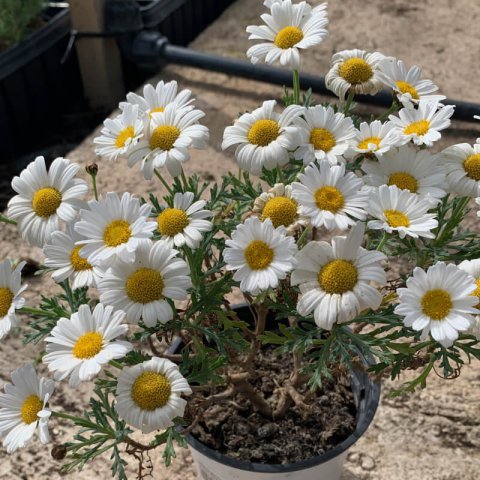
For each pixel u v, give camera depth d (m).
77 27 1.09
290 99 0.48
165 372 0.35
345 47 1.20
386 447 0.62
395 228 0.35
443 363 0.39
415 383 0.42
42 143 1.11
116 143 0.40
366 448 0.62
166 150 0.39
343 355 0.38
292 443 0.51
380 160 0.39
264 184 0.88
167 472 0.61
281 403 0.52
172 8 1.18
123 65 1.18
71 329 0.35
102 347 0.34
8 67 1.02
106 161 0.96
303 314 0.35
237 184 0.44
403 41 1.21
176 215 0.37
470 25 1.25
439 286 0.34
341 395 0.53
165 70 1.16
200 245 0.41
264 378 0.55
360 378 0.51
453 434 0.63
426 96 0.43
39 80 1.10
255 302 0.42
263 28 0.45
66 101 1.18
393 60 0.44
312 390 0.39
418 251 0.43
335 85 0.45
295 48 0.44
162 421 0.35
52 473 0.62
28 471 0.63
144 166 0.39
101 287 0.36
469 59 1.15
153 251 0.36
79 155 0.98
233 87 1.11
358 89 0.45
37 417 0.37
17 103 1.06
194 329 0.44
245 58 1.17
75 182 0.40
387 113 0.46
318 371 0.39
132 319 0.35
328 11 1.31
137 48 1.11
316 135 0.39
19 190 0.40
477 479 0.59
